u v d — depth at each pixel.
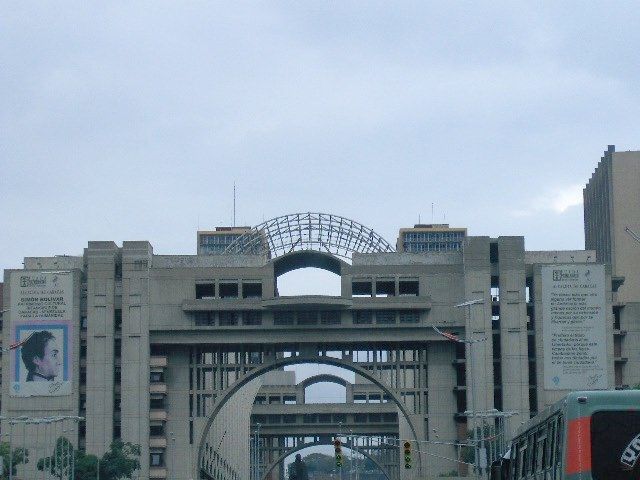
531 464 50.69
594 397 42.12
